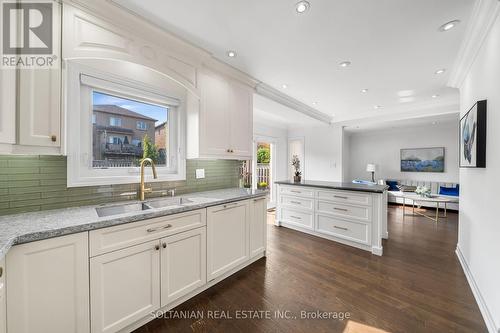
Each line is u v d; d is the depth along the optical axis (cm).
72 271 123
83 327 127
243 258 238
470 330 154
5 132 115
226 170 301
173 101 239
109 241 137
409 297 192
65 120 139
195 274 188
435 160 589
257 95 328
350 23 185
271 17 177
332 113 527
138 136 219
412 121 509
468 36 196
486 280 170
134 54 173
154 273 160
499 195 150
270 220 459
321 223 345
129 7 163
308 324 160
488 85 174
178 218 175
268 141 592
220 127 248
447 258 270
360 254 283
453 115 437
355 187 310
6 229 115
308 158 641
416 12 171
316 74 290
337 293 198
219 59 245
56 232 116
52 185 160
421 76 296
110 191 190
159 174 232
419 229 389
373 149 695
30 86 125
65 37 139
